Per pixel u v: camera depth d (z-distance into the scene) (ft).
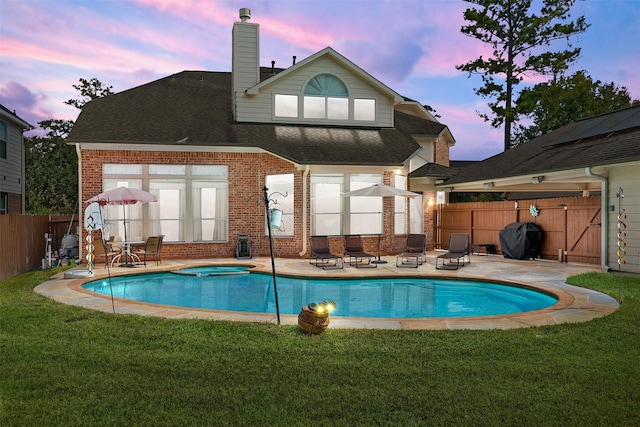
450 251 54.19
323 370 17.78
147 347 20.75
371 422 13.64
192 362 18.67
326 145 61.67
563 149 56.34
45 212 103.45
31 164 112.78
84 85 101.04
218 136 60.54
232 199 61.21
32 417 13.75
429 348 20.65
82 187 56.13
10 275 46.19
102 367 18.03
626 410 14.38
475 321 26.27
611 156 42.91
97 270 48.37
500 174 57.88
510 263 55.06
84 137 55.06
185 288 42.91
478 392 15.74
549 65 103.24
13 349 20.21
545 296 36.81
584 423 13.57
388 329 24.22
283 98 66.69
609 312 28.43
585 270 48.16
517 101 104.06
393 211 63.10
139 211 58.95
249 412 14.23
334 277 45.62
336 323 25.75
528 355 19.79
